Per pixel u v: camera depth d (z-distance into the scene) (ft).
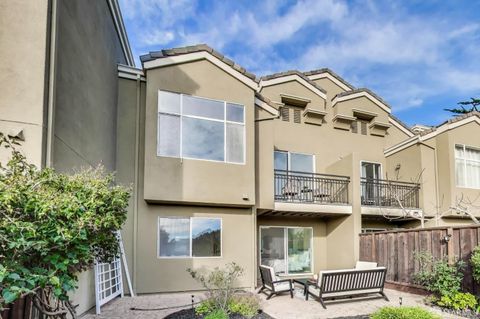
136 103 30.25
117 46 31.35
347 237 36.50
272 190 33.14
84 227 11.88
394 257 30.71
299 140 40.37
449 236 25.54
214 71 31.19
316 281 26.27
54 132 16.85
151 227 28.68
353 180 36.55
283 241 38.32
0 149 15.42
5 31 16.07
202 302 21.71
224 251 30.71
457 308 21.99
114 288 26.17
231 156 30.81
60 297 11.44
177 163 28.71
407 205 40.11
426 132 41.55
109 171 27.07
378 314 18.15
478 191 41.47
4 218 10.68
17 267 10.27
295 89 40.68
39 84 16.08
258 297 25.32
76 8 19.99
